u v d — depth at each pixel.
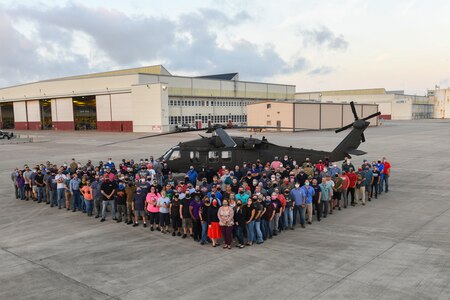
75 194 15.35
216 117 79.00
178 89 70.88
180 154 18.33
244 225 10.77
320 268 9.12
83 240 11.67
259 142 17.73
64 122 79.38
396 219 13.43
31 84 83.75
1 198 17.98
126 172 16.62
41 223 13.68
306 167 16.12
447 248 10.38
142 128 65.38
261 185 12.59
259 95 89.88
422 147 36.91
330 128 67.69
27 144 45.53
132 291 8.09
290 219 12.42
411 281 8.30
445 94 141.50
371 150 34.69
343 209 15.07
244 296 7.75
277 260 9.73
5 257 10.22
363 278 8.49
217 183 14.11
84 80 73.38
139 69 84.06
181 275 8.89
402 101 124.06
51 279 8.77
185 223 11.70
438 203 15.70
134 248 10.89
